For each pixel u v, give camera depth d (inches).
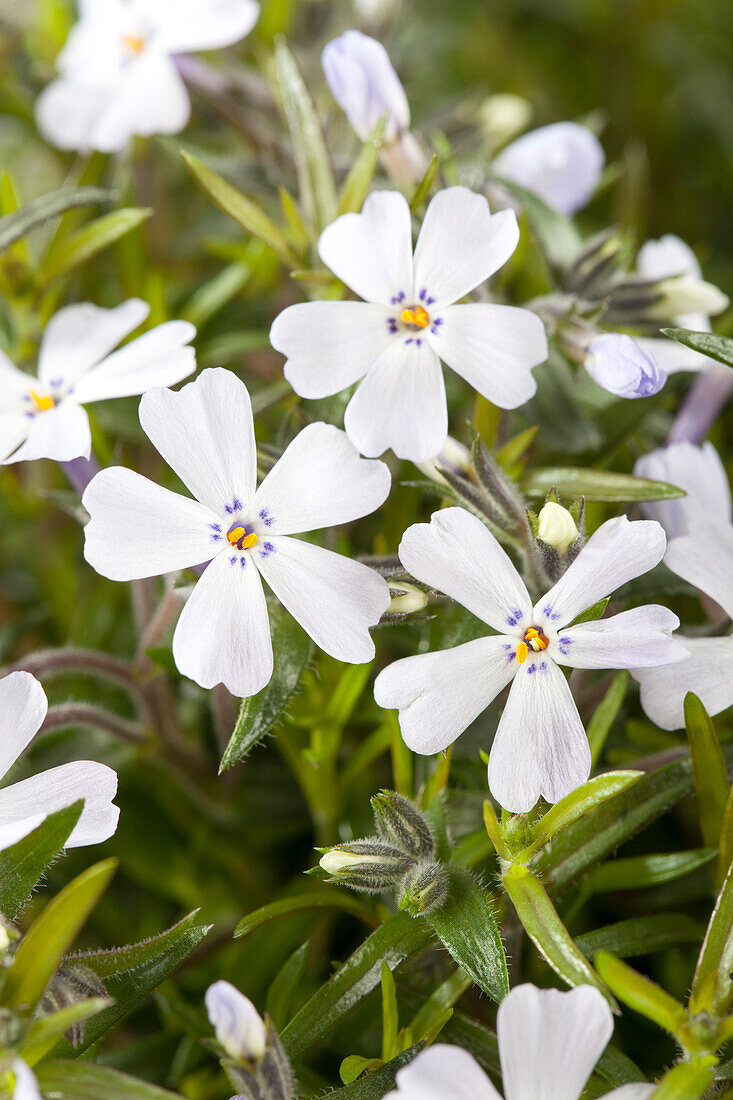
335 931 8.6
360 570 7.5
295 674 7.7
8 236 8.4
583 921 8.5
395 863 7.6
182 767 8.8
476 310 7.7
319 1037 7.6
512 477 8.2
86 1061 7.5
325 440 7.5
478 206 7.7
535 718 7.5
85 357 8.2
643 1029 8.2
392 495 8.5
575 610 7.5
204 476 7.6
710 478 8.3
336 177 9.1
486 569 7.5
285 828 8.9
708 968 7.3
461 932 7.5
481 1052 7.8
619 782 7.4
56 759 8.9
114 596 9.2
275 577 7.5
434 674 7.4
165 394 7.5
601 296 8.6
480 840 8.0
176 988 8.5
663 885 8.5
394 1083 7.4
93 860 8.7
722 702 7.7
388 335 7.8
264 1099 7.1
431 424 7.7
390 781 8.8
